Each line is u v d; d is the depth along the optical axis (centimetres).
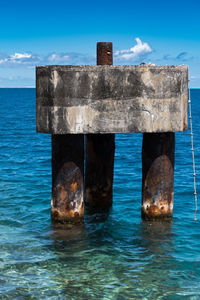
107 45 905
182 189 1337
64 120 815
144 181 950
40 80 846
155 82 840
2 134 3183
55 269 734
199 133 3456
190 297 642
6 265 745
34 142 2759
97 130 826
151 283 688
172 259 783
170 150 926
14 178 1487
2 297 635
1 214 1052
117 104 827
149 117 845
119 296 644
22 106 7875
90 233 915
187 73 898
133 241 875
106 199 1104
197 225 970
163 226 940
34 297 638
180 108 872
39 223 982
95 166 1087
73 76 806
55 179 909
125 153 2256
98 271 729
